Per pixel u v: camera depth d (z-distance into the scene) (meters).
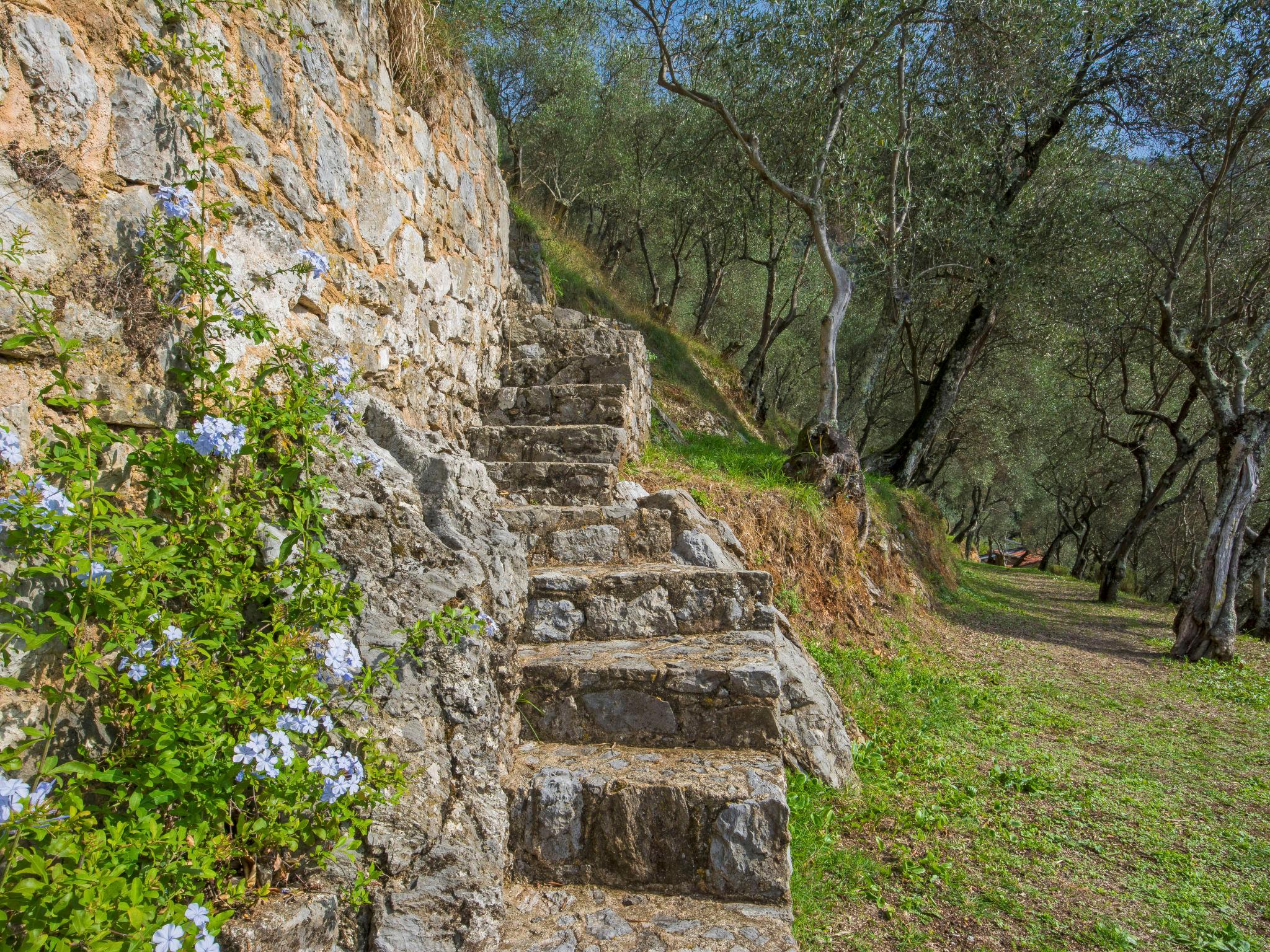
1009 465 20.77
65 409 1.88
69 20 1.95
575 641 3.68
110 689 1.78
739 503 6.34
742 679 3.10
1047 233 11.99
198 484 2.11
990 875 3.23
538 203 14.58
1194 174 11.91
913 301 13.48
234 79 2.58
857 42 8.82
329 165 3.34
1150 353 14.74
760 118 10.59
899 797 3.95
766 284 18.95
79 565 1.67
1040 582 18.78
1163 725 5.91
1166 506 14.87
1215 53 10.20
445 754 2.38
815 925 2.77
